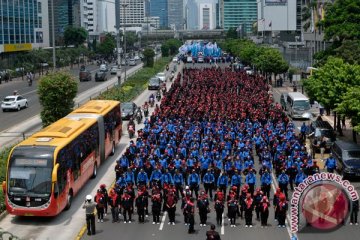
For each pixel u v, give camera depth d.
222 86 75.56
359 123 36.94
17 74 113.56
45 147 27.95
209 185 30.62
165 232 26.23
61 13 194.25
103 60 164.25
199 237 25.42
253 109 52.75
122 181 29.95
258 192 27.20
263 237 25.28
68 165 29.67
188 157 33.84
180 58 160.88
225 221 27.72
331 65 47.03
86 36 171.50
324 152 42.44
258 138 39.66
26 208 27.06
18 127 54.75
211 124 44.44
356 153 35.59
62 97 47.28
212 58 150.00
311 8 98.31
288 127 43.22
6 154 38.59
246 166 33.09
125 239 25.28
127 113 60.16
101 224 27.59
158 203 27.31
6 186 27.31
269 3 161.00
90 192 33.25
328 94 44.84
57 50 137.88
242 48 126.12
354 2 54.09
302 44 125.75
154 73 115.00
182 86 76.44
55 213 27.41
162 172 31.05
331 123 54.84
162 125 43.59
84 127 33.97
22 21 123.12
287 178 30.61
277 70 90.19
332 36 54.22
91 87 91.75
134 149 36.81
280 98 69.25
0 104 70.94
